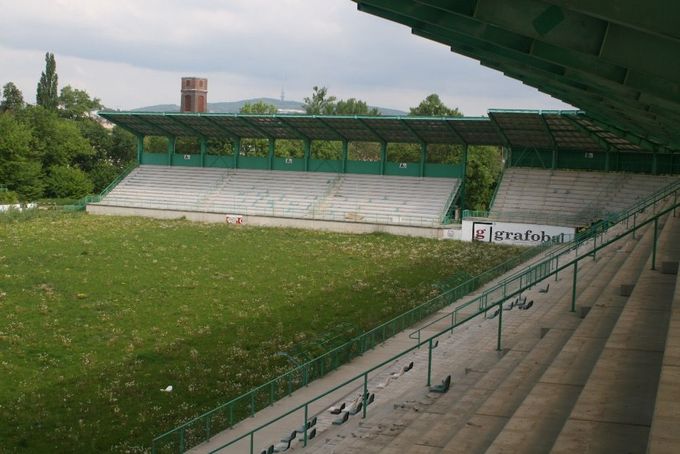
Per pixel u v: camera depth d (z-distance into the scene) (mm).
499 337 21609
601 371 12000
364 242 64750
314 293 44438
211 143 115875
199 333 35281
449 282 46812
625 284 20141
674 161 67812
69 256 53375
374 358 30938
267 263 53844
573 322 19906
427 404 19078
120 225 72312
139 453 21844
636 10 9961
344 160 81375
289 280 48156
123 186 86938
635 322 14781
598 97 27625
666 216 40094
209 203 80438
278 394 26859
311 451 18109
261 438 22359
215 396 27031
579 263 35625
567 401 12250
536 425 11312
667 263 19594
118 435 23219
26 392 26781
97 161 120312
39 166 100438
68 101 150250
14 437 22766
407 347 32344
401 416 18500
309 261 55000
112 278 46656
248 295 43656
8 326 34938
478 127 69500
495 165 105625
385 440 17172
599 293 23188
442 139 75250
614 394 11008
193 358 31375
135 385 27781
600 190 67875
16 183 97438
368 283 47281
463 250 60688
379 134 76438
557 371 13781
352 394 25422
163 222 75875
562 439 9602
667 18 9828
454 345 26750
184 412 25312
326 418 22656
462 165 76000
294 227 73688
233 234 68000
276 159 84875
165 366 30312
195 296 43000
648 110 22031
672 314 13242
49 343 32719
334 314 39469
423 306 37688
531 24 13219
